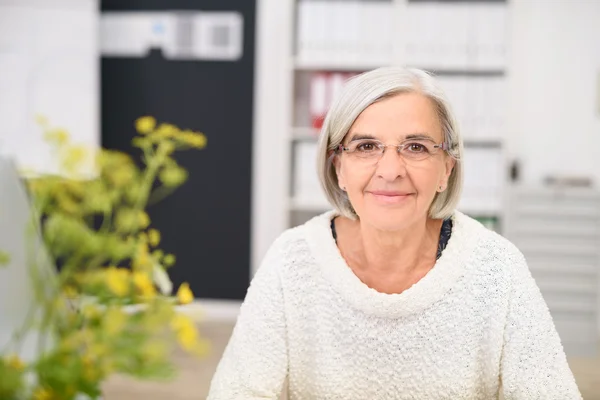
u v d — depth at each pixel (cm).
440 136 126
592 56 479
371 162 124
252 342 136
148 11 499
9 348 85
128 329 70
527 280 135
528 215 435
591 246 431
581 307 432
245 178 508
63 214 75
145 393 342
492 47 454
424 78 126
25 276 99
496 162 459
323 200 472
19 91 470
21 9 469
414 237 130
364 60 461
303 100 482
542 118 485
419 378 133
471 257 132
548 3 479
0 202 103
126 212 74
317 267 135
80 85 472
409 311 129
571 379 131
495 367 135
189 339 70
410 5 455
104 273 73
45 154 466
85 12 470
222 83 502
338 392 136
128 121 505
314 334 136
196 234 513
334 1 461
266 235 506
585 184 445
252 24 498
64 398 67
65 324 74
